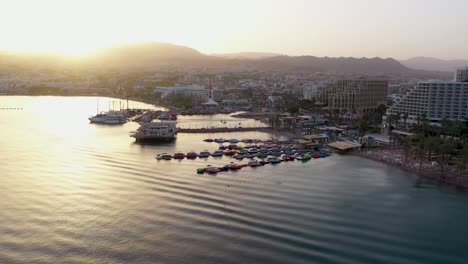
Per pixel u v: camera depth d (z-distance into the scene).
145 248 157.88
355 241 166.75
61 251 155.62
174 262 148.38
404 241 168.50
